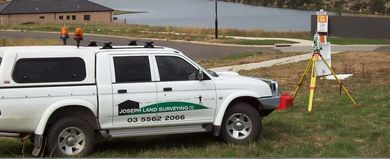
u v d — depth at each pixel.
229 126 8.81
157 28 61.25
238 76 9.23
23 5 98.69
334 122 10.43
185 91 8.46
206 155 8.05
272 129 9.99
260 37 48.12
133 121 8.21
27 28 66.62
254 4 177.38
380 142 8.78
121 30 59.09
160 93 8.32
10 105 7.63
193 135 9.70
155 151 8.45
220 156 7.97
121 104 8.12
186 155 8.07
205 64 25.92
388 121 10.51
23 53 7.81
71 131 7.94
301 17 113.06
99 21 99.00
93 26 70.69
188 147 8.71
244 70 22.17
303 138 9.27
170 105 8.37
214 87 8.63
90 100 7.97
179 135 9.72
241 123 8.86
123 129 8.22
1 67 7.68
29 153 8.38
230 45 38.84
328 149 8.33
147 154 8.20
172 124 8.42
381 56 24.98
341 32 45.03
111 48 8.38
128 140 9.40
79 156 7.93
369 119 10.74
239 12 140.00
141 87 8.23
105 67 8.12
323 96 13.95
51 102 7.80
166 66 8.49
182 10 162.88
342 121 10.55
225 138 8.78
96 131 8.16
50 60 7.94
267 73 20.41
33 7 99.00
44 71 7.88
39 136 7.73
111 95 8.07
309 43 38.88
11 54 7.73
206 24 93.25
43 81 7.82
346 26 44.75
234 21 101.75
